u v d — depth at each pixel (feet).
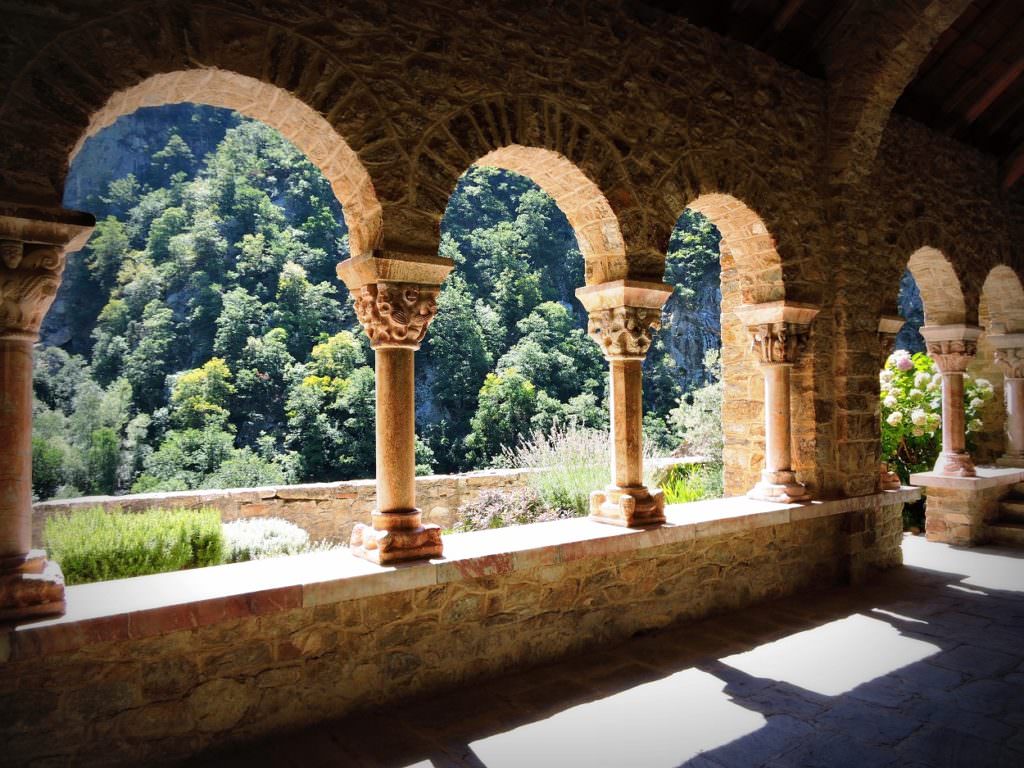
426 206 10.27
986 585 15.88
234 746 8.34
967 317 20.15
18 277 7.40
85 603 7.78
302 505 21.16
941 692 9.95
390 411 10.17
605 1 12.51
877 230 17.11
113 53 8.00
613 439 12.99
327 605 9.06
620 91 12.61
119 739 7.67
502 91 11.09
